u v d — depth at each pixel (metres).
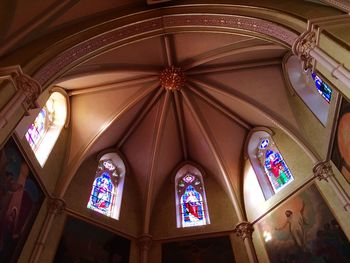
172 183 14.69
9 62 7.20
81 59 8.72
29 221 9.20
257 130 13.83
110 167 14.19
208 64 12.92
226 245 11.74
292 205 10.77
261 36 8.74
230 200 13.38
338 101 8.88
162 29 10.31
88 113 12.90
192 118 14.21
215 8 9.58
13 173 8.48
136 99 13.34
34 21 7.83
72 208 11.18
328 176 9.53
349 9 6.62
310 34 6.85
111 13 9.74
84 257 10.26
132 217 12.92
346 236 8.68
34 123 10.52
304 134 11.16
